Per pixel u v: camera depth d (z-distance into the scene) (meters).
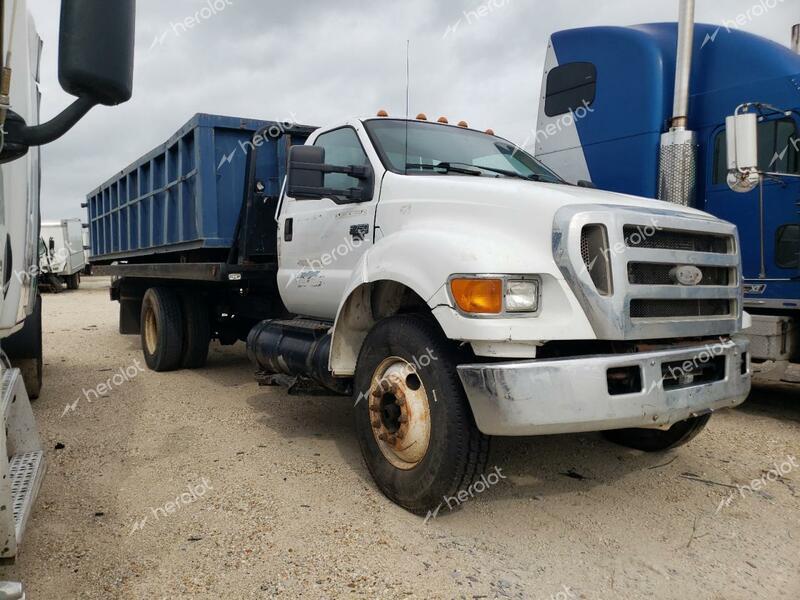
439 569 3.03
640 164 6.47
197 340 7.61
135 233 9.12
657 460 4.55
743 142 4.88
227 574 2.97
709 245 3.74
